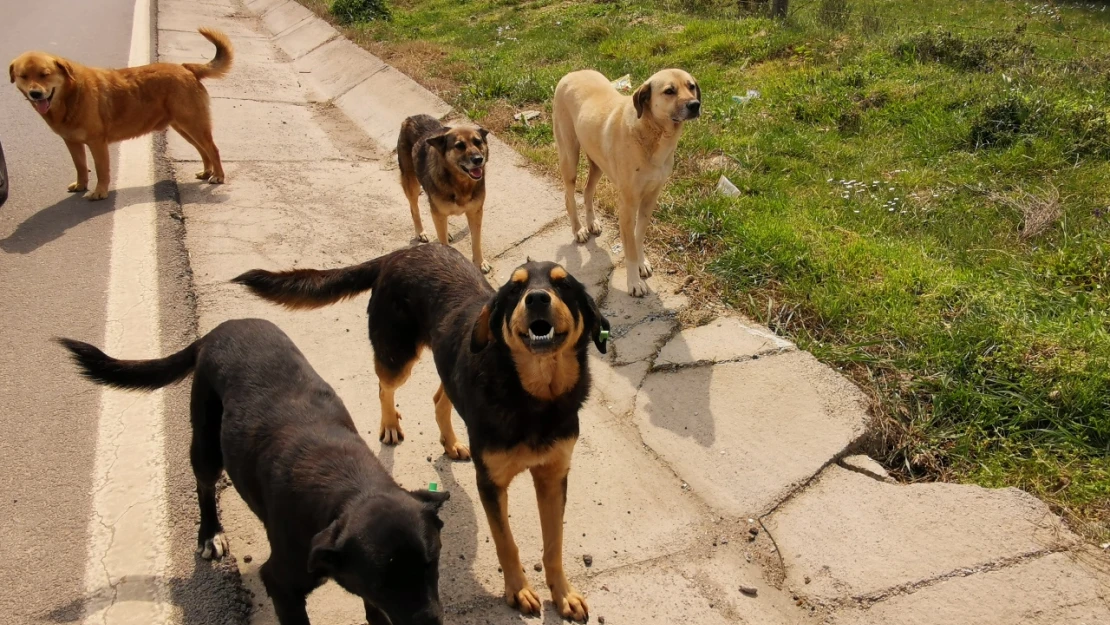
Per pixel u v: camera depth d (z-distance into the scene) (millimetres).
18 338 2664
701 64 5258
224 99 5371
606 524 2086
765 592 1895
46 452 2172
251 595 1815
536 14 7305
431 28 7211
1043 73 4523
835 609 1826
